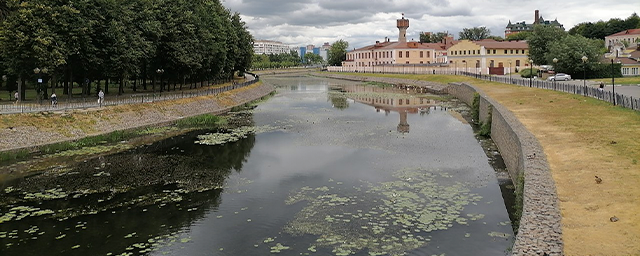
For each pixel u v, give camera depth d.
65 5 47.03
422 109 63.28
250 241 19.50
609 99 39.97
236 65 106.69
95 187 27.94
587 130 28.86
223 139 43.03
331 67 191.62
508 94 54.66
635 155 22.17
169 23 63.81
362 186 26.83
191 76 77.75
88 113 46.53
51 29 46.44
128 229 21.20
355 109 64.62
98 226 21.61
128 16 55.03
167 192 26.83
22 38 44.16
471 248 18.12
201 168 32.28
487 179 27.64
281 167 32.03
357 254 17.84
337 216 22.00
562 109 38.81
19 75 48.78
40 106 46.69
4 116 39.44
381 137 41.94
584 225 15.09
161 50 64.75
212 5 84.50
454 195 24.61
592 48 80.12
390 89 104.06
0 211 23.73
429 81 107.12
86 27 47.59
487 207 22.70
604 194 17.55
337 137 42.50
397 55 148.62
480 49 117.00
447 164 31.42
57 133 41.38
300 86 120.44
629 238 13.97
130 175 30.59
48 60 45.84
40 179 29.64
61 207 24.36
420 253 17.78
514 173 26.55
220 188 27.44
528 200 17.42
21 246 19.34
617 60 90.25
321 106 69.62
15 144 37.38
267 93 96.88
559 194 17.94
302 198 25.03
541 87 59.59
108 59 53.06
